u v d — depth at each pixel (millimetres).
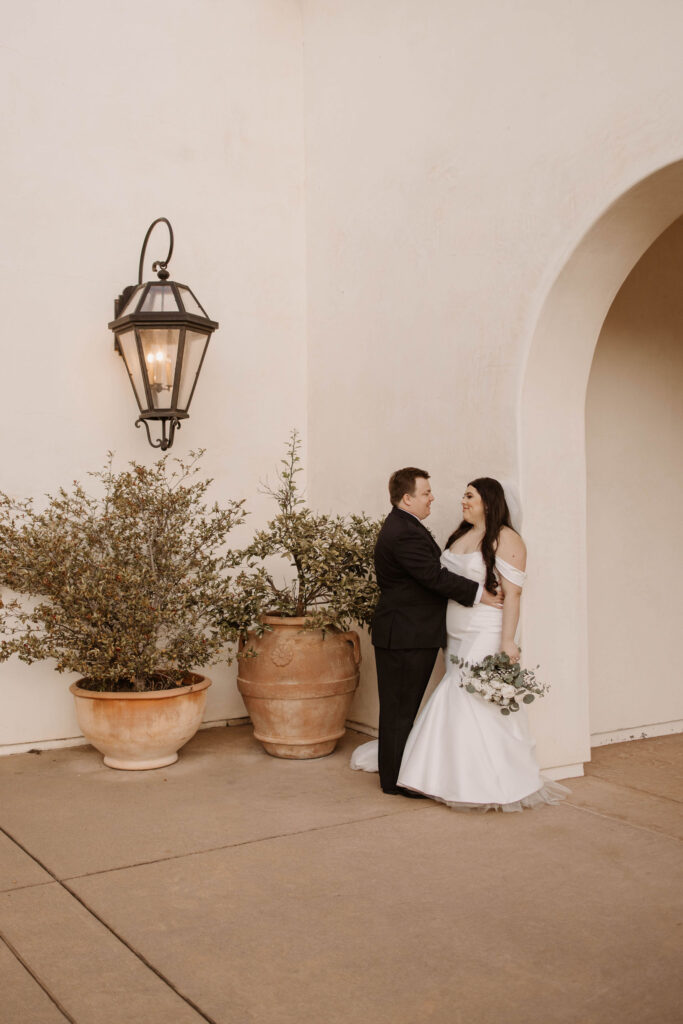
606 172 4086
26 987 2553
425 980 2584
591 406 5348
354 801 4277
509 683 4016
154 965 2674
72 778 4680
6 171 5289
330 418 6098
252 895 3180
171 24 5902
